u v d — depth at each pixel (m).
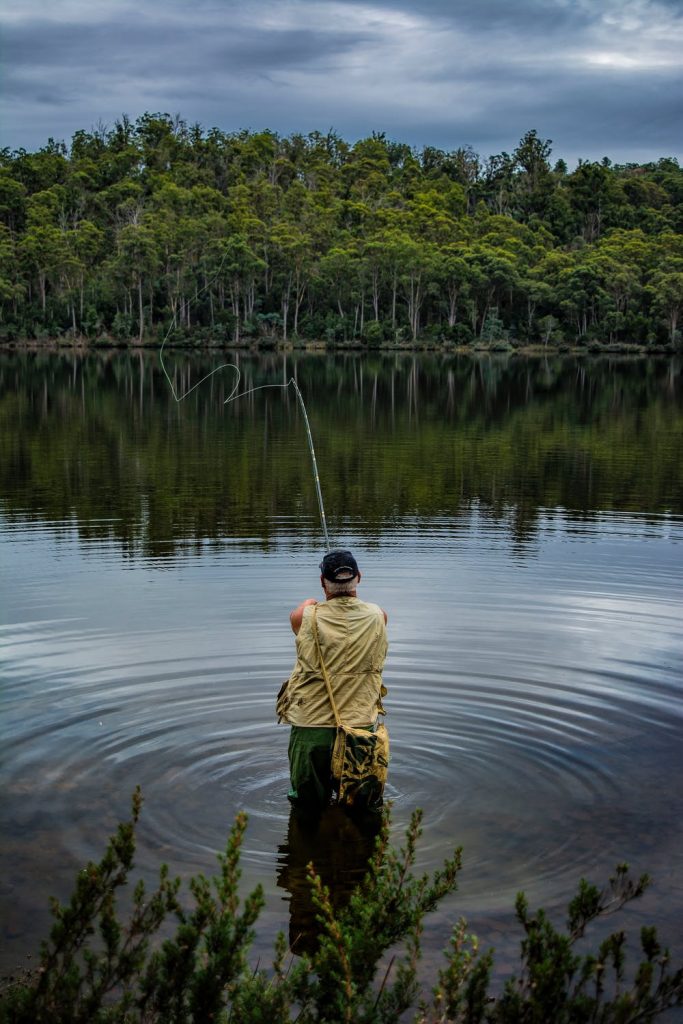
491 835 4.16
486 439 21.34
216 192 107.81
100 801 4.41
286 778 4.71
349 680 4.51
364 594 7.99
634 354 91.25
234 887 2.66
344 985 2.50
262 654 6.36
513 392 39.03
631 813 4.34
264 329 92.38
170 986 2.47
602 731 5.20
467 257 96.06
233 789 4.58
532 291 96.06
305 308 101.44
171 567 8.91
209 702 5.54
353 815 4.37
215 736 5.11
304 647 4.56
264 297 96.81
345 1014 2.46
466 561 9.22
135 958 2.54
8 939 3.37
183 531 10.77
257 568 8.88
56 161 128.12
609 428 24.05
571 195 133.62
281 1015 2.51
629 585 8.30
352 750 4.38
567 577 8.59
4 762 4.76
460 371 58.53
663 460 17.73
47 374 49.31
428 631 6.92
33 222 106.50
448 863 2.88
